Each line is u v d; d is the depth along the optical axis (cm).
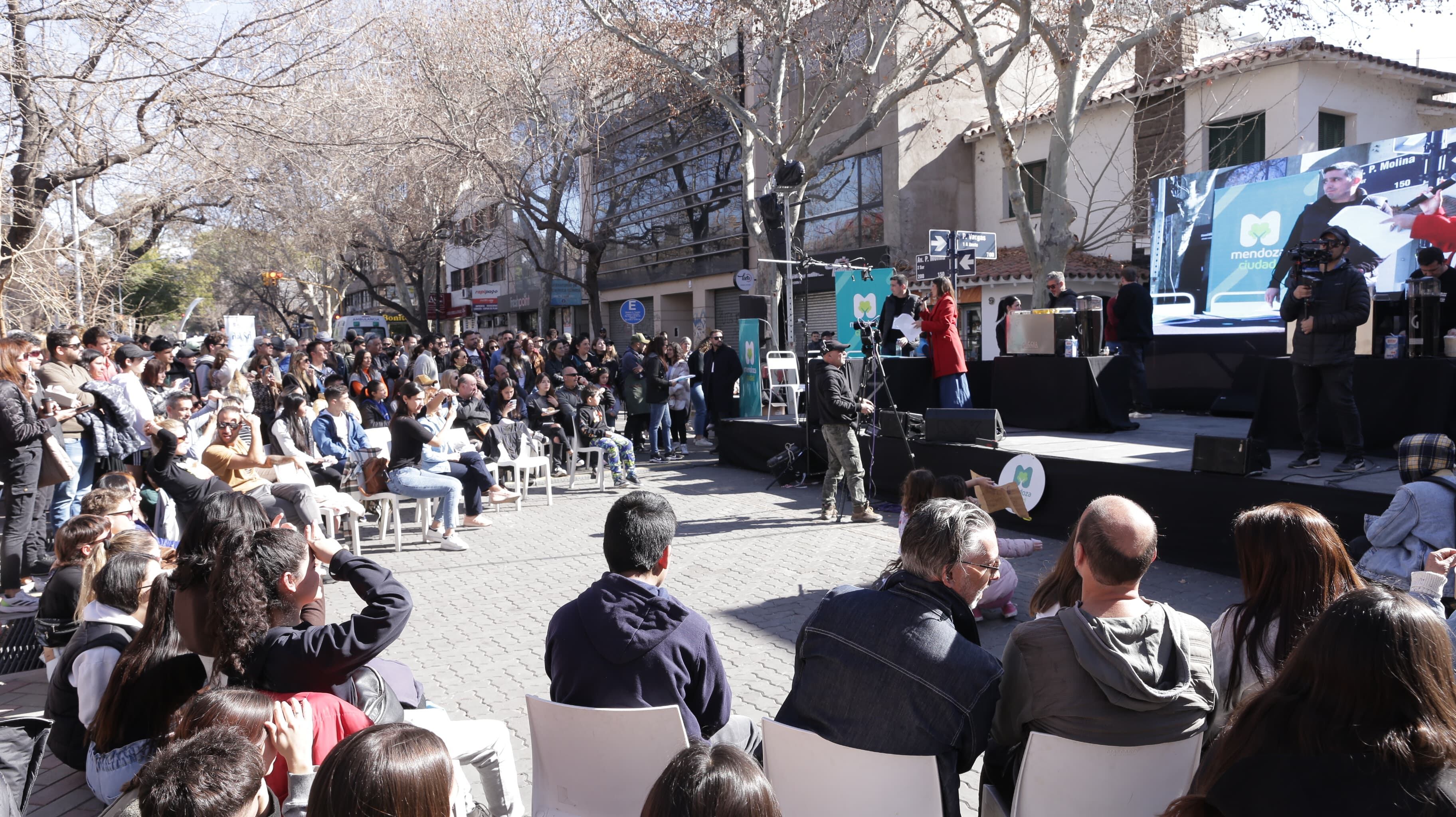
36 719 250
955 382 981
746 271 1662
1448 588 373
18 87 1040
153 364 957
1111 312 1159
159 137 1190
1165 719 254
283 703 238
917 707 255
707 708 295
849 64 1559
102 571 362
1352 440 656
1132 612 264
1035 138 1950
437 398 915
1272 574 282
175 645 316
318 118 1436
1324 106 1538
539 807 292
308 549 300
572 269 3431
